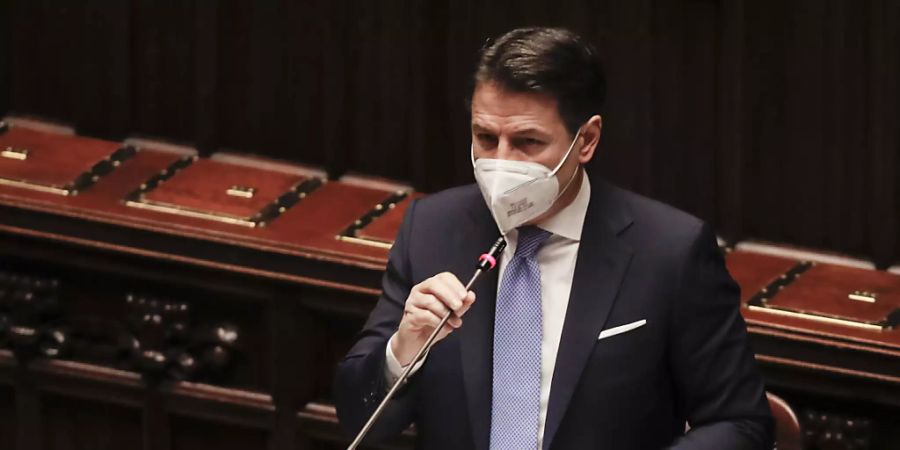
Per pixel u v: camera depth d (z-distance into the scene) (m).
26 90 19.67
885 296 15.30
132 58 19.12
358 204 17.69
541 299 10.40
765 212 16.56
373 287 16.20
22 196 17.64
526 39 9.92
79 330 17.80
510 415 10.24
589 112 10.01
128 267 17.25
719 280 10.45
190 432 17.62
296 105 18.48
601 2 16.78
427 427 10.48
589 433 10.21
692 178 16.80
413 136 17.98
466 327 10.38
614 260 10.38
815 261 16.30
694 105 16.62
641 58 16.72
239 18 18.52
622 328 10.24
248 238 16.64
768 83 16.28
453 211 10.80
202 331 17.19
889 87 15.80
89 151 18.88
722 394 10.31
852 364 14.35
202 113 18.84
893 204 16.00
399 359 10.15
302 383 16.89
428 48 17.64
